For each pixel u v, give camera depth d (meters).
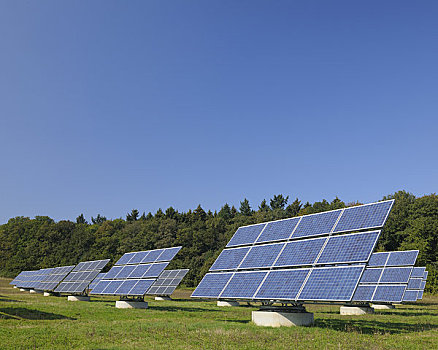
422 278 42.09
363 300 33.16
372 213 19.06
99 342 16.64
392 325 23.12
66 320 24.09
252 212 137.75
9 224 126.19
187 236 108.56
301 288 18.53
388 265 35.91
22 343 16.06
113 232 121.88
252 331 18.64
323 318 26.83
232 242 27.44
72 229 126.56
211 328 20.19
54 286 49.19
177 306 37.91
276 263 21.55
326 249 19.47
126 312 29.31
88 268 46.88
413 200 91.50
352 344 15.63
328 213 22.06
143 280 33.81
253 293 20.59
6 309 27.81
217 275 24.83
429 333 19.67
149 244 109.94
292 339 16.64
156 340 17.16
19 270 109.62
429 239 74.50
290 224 24.02
